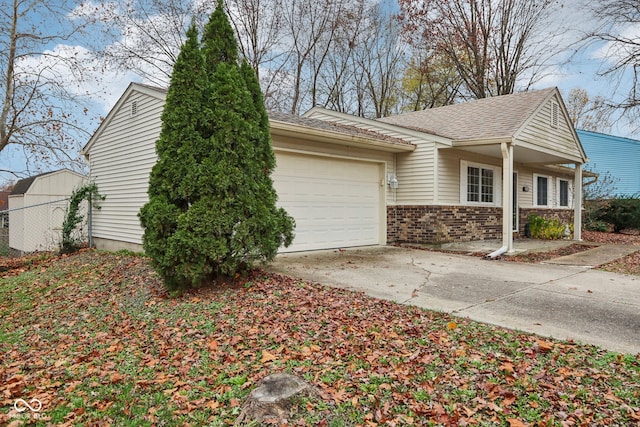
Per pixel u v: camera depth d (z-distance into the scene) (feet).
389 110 81.61
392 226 36.55
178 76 19.07
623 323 14.48
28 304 21.44
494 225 41.45
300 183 30.01
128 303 19.34
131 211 32.83
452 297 18.01
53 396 10.70
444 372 10.87
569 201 62.03
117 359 13.01
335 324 14.51
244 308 16.57
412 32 74.08
